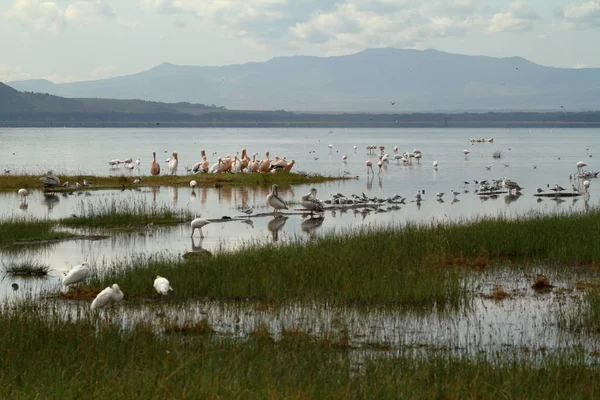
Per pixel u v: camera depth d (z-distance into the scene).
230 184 54.66
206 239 29.77
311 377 12.33
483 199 46.31
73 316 17.16
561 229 27.56
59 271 23.48
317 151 118.75
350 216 37.56
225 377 12.14
